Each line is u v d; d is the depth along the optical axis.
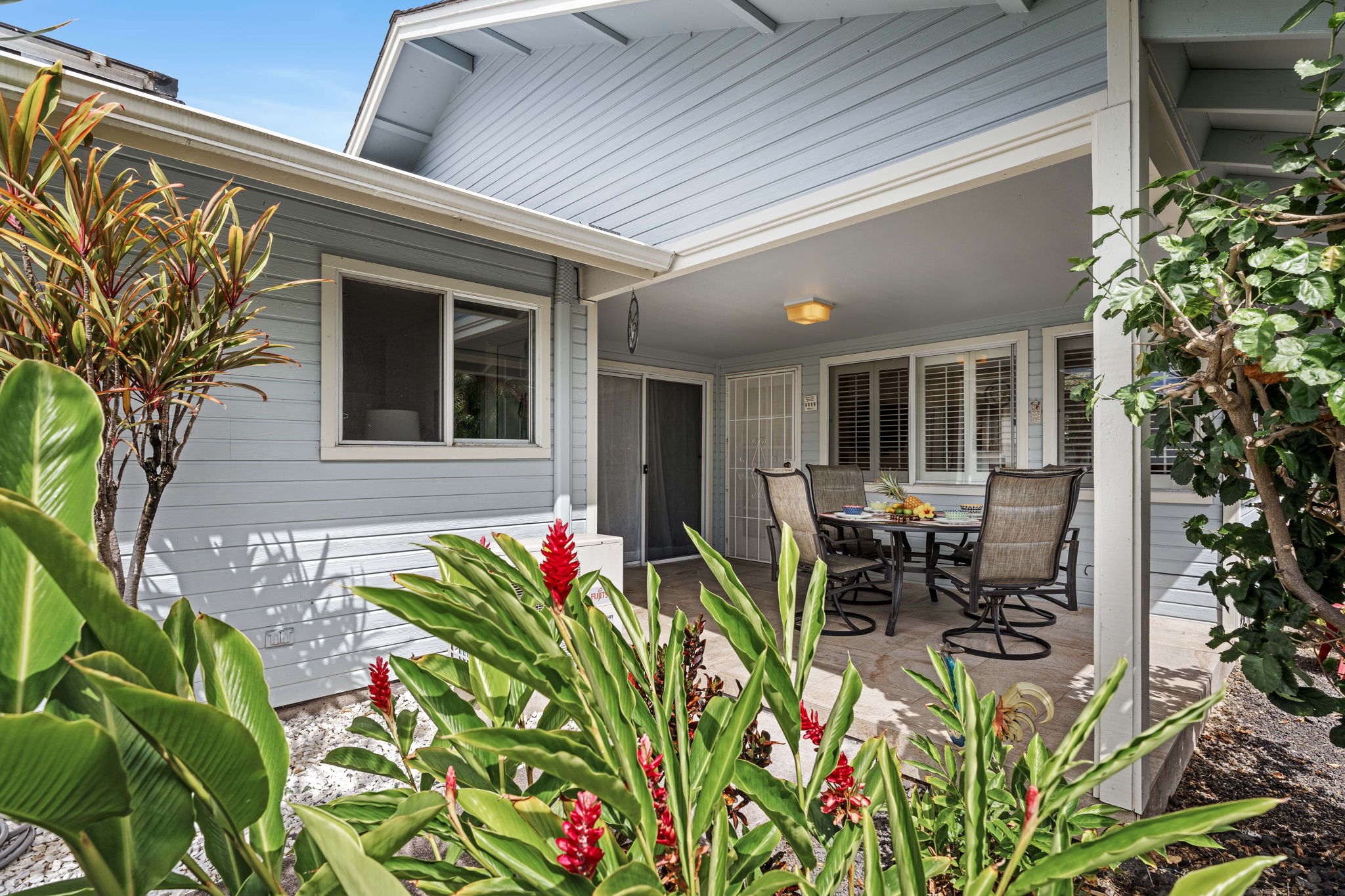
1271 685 1.69
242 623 3.07
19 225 1.90
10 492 0.44
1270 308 1.60
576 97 4.54
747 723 0.69
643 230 4.04
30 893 0.64
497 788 0.90
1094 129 2.15
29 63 2.09
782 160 3.28
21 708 0.57
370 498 3.47
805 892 0.74
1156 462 4.59
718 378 8.05
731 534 7.88
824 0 2.93
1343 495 1.58
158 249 2.19
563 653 0.64
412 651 3.61
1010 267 4.15
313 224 3.30
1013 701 1.41
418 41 5.27
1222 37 1.94
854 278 4.42
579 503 4.39
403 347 3.61
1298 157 1.49
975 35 2.59
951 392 5.96
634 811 0.59
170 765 0.55
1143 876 1.90
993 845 1.13
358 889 0.52
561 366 4.22
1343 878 1.90
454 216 3.09
